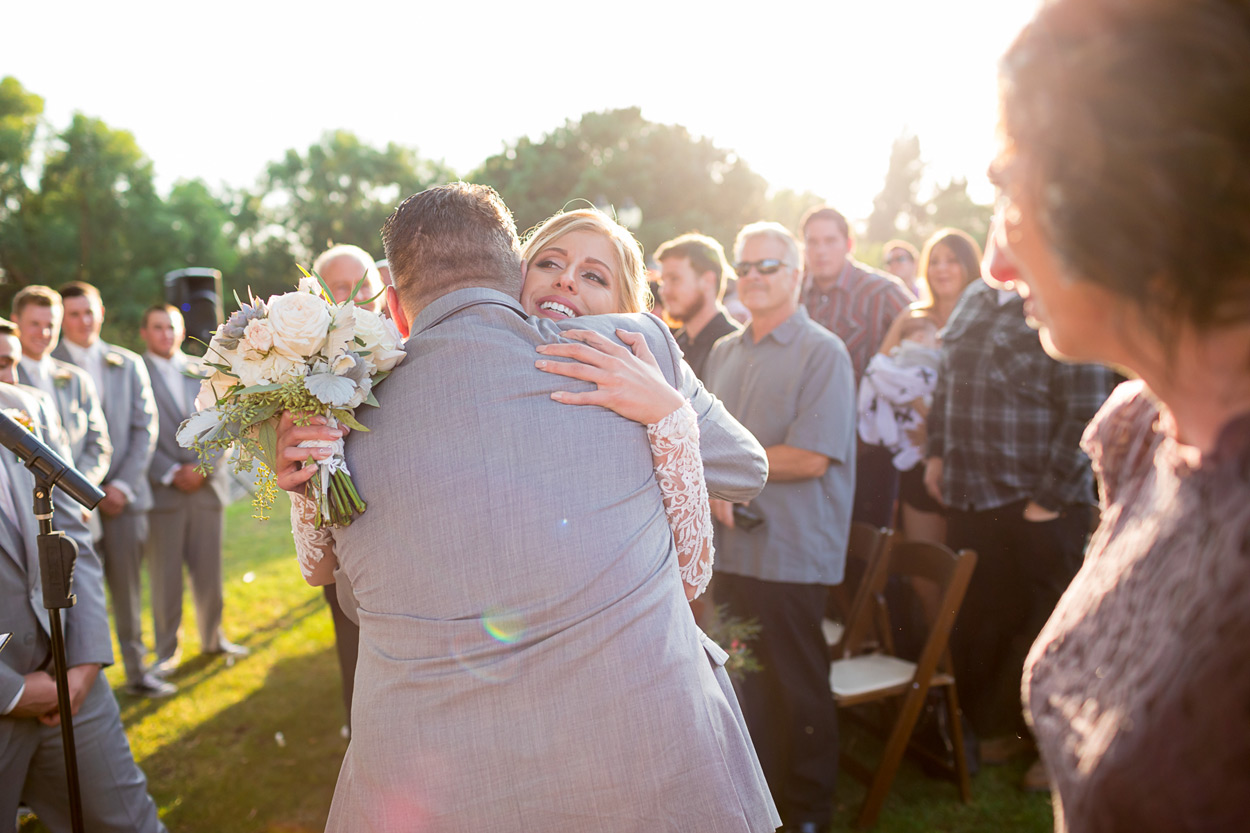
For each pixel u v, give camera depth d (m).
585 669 1.22
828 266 4.95
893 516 4.51
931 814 3.14
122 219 39.75
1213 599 0.63
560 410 1.31
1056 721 0.78
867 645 3.60
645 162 35.41
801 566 3.02
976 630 3.51
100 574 2.63
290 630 5.48
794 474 3.04
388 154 49.66
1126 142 0.61
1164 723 0.64
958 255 4.31
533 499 1.25
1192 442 0.71
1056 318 0.73
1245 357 0.64
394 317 1.58
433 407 1.30
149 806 2.69
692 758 1.25
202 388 1.43
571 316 2.00
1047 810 3.13
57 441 2.67
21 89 38.28
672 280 3.93
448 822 1.20
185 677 4.82
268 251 48.47
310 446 1.29
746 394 3.26
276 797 3.55
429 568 1.25
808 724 2.98
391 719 1.25
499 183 39.69
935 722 3.39
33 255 37.47
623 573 1.27
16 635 2.35
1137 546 0.76
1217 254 0.60
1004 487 3.44
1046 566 3.37
